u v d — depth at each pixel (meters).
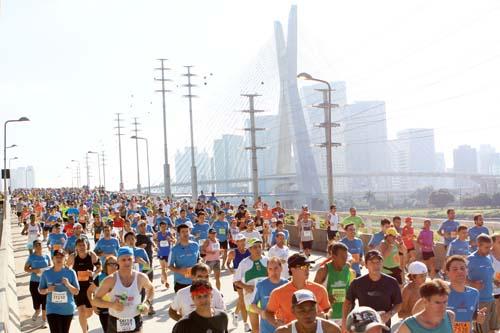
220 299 6.77
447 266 6.84
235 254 12.17
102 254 13.26
